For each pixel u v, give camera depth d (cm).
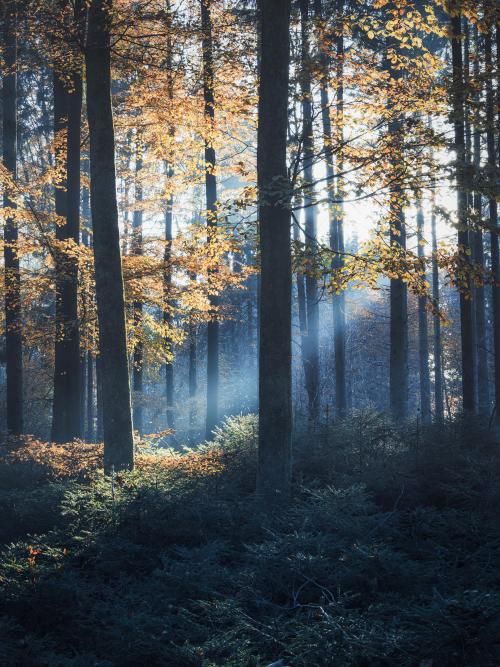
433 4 1587
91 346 1586
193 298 1489
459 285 1036
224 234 1109
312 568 554
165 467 997
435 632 438
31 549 621
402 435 1031
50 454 1165
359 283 1115
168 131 1330
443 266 1021
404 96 1017
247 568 579
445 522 679
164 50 1109
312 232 1911
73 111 1473
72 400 1486
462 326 1384
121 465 1046
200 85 1193
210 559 614
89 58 1070
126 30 1068
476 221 971
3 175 1385
